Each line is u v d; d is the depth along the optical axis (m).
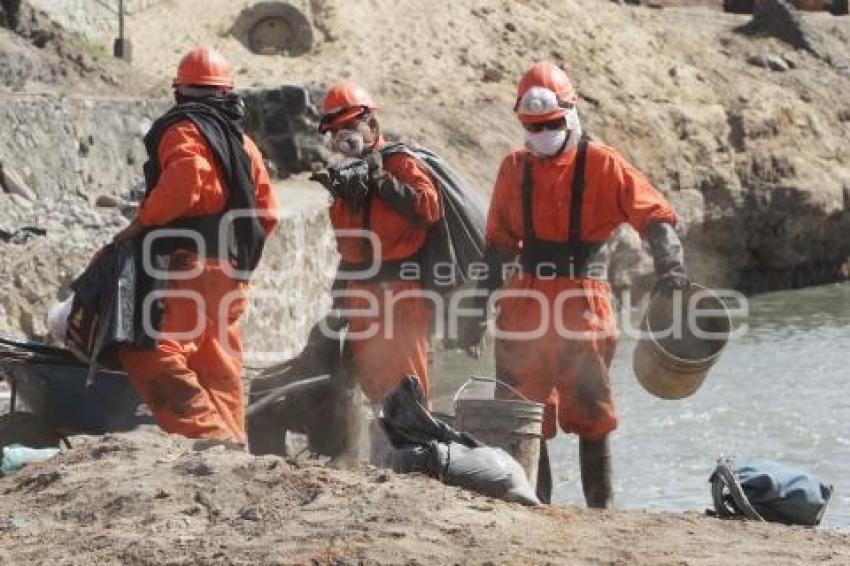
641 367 30.50
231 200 31.19
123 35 106.56
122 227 65.75
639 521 24.25
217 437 30.36
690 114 124.00
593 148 29.89
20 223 63.78
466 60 118.94
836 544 23.14
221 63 31.66
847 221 128.12
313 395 34.00
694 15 146.00
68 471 26.38
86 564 22.14
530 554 21.81
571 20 129.12
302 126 87.44
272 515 23.31
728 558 21.97
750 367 73.56
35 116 73.62
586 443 30.62
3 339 32.62
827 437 57.22
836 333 89.62
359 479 24.88
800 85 137.50
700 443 56.06
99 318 30.69
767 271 124.81
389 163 32.78
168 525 23.39
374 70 114.69
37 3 101.94
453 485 25.41
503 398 30.16
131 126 80.81
